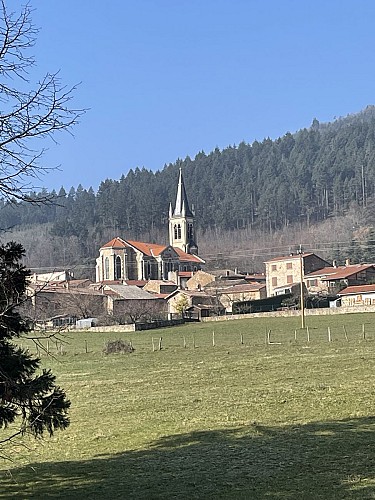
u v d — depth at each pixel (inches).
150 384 1509.6
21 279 535.8
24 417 590.2
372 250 5910.4
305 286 4269.2
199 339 2608.3
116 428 1048.8
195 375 1604.3
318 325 2770.7
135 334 2965.1
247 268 6845.5
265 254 6756.9
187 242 7101.4
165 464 797.9
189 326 3221.0
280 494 637.3
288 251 6806.1
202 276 5408.5
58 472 797.9
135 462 822.5
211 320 3454.7
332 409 1070.4
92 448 929.5
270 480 692.7
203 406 1181.1
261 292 4633.4
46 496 685.9
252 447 850.8
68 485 731.4
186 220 7121.1
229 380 1487.5
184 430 995.9
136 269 6323.8
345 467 720.3
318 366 1604.3
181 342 2532.0
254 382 1429.6
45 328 576.1
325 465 735.1
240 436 924.0
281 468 738.2
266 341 2308.1
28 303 553.3
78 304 3627.0
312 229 7475.4
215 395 1291.8
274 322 3058.6
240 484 687.1
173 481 719.1
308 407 1103.0
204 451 850.8
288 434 911.0
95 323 3521.2
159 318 3759.8
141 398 1315.2
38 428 599.8
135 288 4382.4
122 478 746.8
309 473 706.8
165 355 2111.2
